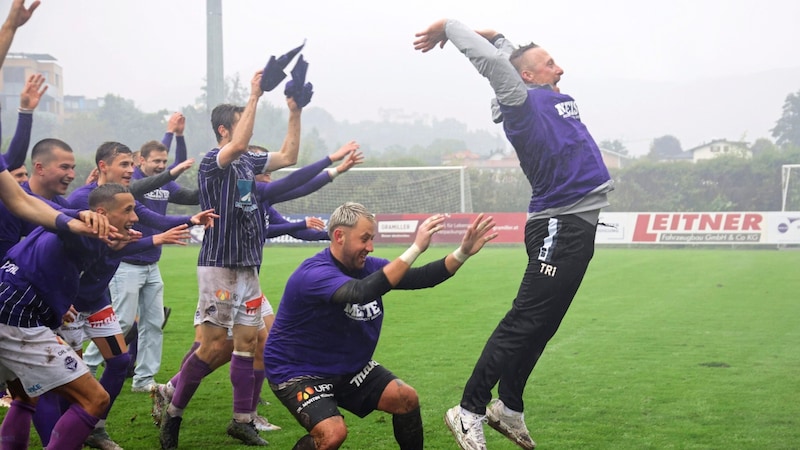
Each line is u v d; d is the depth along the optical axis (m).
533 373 7.12
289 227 6.30
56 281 4.04
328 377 4.07
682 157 73.94
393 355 8.05
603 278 15.91
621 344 8.61
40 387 4.06
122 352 5.15
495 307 11.79
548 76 4.72
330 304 3.91
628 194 34.59
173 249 26.20
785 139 69.12
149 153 6.63
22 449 4.33
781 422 5.41
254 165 5.48
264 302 5.89
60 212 3.95
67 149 4.90
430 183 32.59
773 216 25.83
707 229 26.52
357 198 32.47
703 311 11.20
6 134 62.28
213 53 31.05
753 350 8.23
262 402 6.36
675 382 6.71
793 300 12.35
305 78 5.46
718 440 4.98
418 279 3.94
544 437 5.10
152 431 5.43
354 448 4.90
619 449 4.81
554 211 4.42
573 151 4.39
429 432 5.29
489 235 3.90
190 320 10.67
